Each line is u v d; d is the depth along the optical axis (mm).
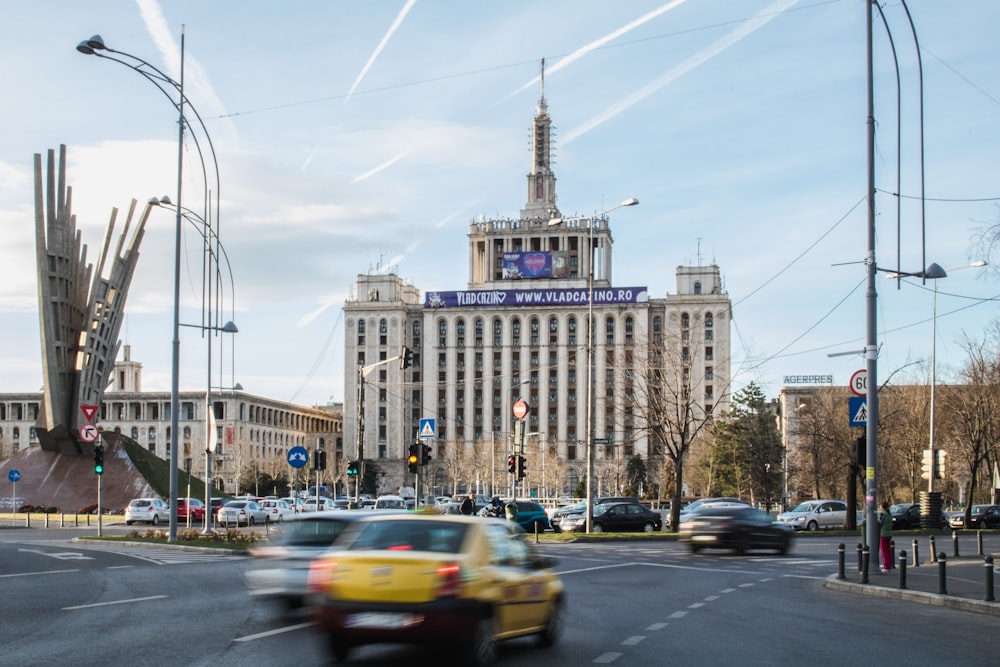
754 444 88750
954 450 70188
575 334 164250
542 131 184375
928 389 74312
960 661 13242
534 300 165750
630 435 157625
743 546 35906
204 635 14695
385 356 167750
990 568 19797
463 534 12641
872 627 16656
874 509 27219
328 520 17547
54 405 72438
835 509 63188
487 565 12461
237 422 152500
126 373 188750
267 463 147750
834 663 12828
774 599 21062
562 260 169625
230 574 24859
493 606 12219
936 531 56375
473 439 165625
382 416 166375
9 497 72500
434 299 169125
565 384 163750
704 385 155500
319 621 12047
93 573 25062
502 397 165875
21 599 19219
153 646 13594
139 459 77312
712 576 26734
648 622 16641
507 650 13656
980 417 58906
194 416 155125
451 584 11781
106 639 14203
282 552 17219
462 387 167125
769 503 88375
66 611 17391
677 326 130000
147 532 41125
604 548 40031
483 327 167750
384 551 12281
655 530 55875
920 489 86625
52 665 12086
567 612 17969
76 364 73625
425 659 13156
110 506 72500
